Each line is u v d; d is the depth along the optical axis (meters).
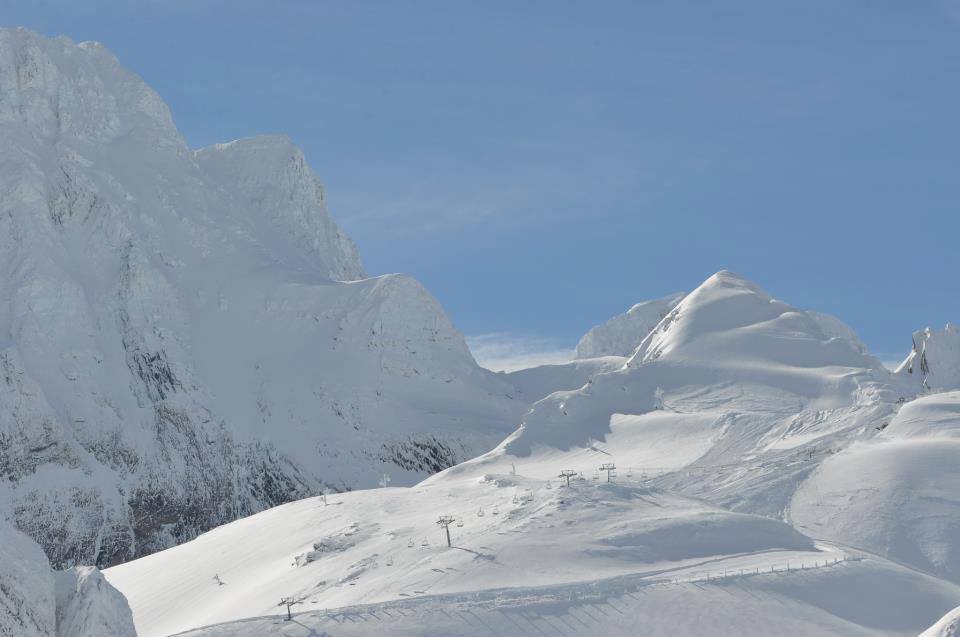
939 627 185.50
